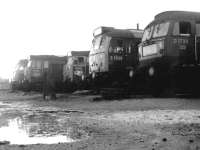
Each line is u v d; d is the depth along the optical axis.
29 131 5.49
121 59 16.47
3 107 11.20
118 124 5.89
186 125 5.36
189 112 7.29
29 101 14.67
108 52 16.14
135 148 3.83
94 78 16.97
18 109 10.22
